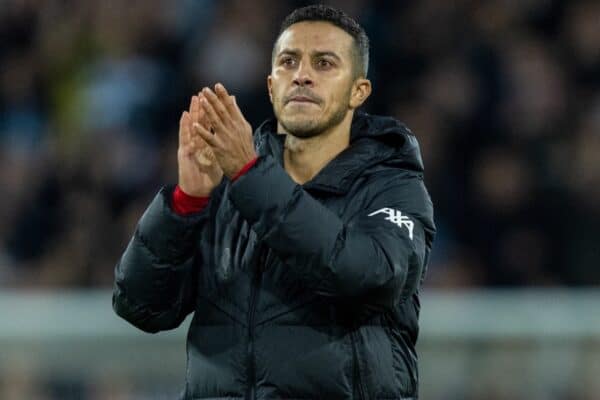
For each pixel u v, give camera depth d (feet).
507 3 115.03
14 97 118.42
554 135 108.06
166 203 43.78
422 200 44.52
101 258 104.01
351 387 42.27
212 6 117.91
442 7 114.83
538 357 83.15
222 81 113.09
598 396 82.33
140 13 118.62
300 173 45.32
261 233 41.34
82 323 83.97
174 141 111.65
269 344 42.37
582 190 103.91
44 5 121.29
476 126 108.37
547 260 102.32
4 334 83.92
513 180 104.47
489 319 83.56
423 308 83.97
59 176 111.86
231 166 41.68
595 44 112.16
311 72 44.50
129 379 83.05
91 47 118.32
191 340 43.98
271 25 115.85
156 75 115.96
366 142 44.98
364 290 41.16
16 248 108.47
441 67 111.86
